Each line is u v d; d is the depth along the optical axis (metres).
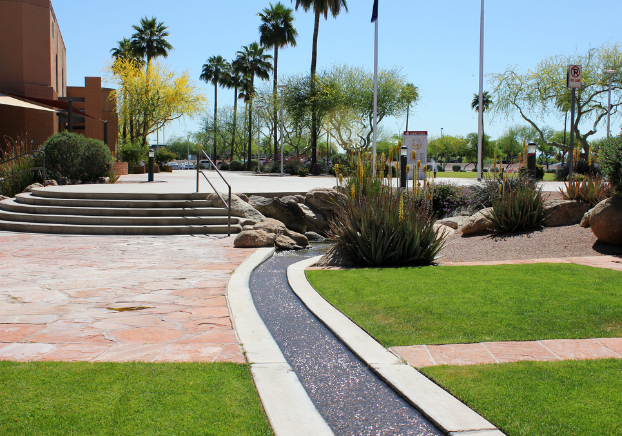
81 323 4.82
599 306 5.04
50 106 27.27
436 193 13.75
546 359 3.83
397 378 3.58
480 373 3.56
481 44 22.80
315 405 3.29
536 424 2.83
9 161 17.58
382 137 65.38
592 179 10.84
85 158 18.86
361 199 8.67
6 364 3.68
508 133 69.00
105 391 3.22
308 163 44.03
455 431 2.82
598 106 33.03
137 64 39.88
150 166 21.25
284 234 11.41
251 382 3.46
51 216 12.33
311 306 5.49
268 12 46.31
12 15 28.31
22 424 2.76
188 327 4.75
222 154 75.50
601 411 2.94
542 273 6.66
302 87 40.38
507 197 10.29
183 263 8.12
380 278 6.66
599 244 8.53
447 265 7.62
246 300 5.77
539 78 33.31
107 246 9.88
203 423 2.84
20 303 5.55
